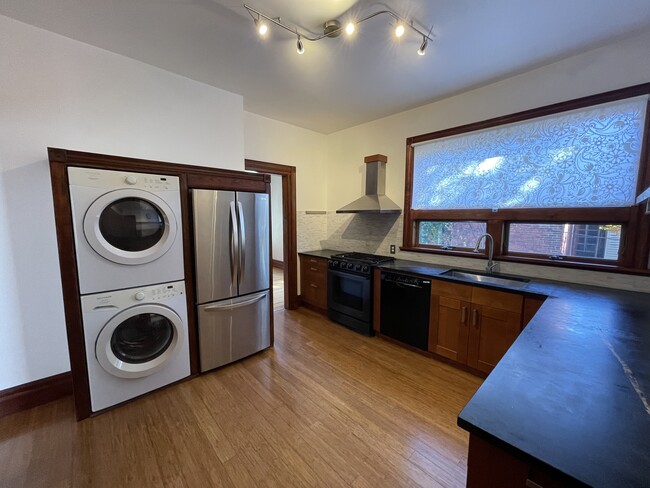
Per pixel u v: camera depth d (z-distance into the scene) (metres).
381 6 1.66
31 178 1.97
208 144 2.81
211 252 2.38
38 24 1.89
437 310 2.61
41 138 1.99
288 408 2.02
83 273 1.81
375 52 2.14
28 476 1.48
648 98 1.89
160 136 2.53
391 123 3.48
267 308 2.85
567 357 1.07
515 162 2.53
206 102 2.77
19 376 1.99
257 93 2.92
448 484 1.46
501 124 2.57
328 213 4.39
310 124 3.86
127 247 2.01
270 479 1.48
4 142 1.87
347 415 1.96
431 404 2.08
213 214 2.36
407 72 2.44
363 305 3.22
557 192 2.32
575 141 2.21
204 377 2.41
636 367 0.99
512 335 2.17
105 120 2.24
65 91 2.06
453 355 2.53
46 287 2.06
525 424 0.72
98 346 1.88
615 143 2.05
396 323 2.94
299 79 2.61
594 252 2.24
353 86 2.72
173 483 1.46
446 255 3.05
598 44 2.02
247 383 2.33
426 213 3.22
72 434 1.77
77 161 1.75
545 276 2.42
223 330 2.51
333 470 1.54
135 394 2.08
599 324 1.40
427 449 1.68
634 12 1.68
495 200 2.68
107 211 1.91
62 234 1.73
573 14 1.71
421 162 3.24
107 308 1.91
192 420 1.90
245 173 2.62
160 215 2.13
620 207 2.05
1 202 1.88
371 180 3.58
